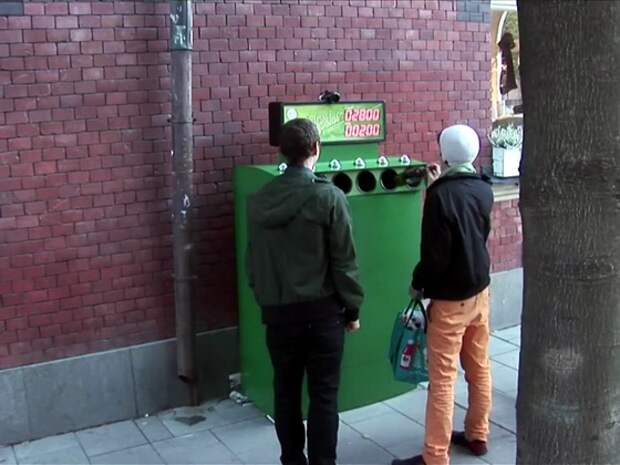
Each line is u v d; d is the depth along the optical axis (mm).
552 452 2039
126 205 4492
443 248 3590
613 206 1905
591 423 2002
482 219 3701
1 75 4090
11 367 4281
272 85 4891
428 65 5590
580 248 1920
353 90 5238
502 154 6102
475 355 4000
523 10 1923
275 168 4414
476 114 5926
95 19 4289
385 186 4574
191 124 4500
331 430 3609
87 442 4348
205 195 4738
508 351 5715
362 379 4660
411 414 4637
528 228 2010
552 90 1881
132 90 4434
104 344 4520
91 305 4457
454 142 3701
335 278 3514
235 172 4656
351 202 4398
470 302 3746
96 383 4508
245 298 4746
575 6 1815
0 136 4121
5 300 4227
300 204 3436
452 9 5645
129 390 4617
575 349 1969
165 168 4578
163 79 4512
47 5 4164
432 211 3617
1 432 4289
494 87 6238
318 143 3605
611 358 1983
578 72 1843
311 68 5031
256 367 4707
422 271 3697
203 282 4805
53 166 4270
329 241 3473
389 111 5441
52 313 4355
